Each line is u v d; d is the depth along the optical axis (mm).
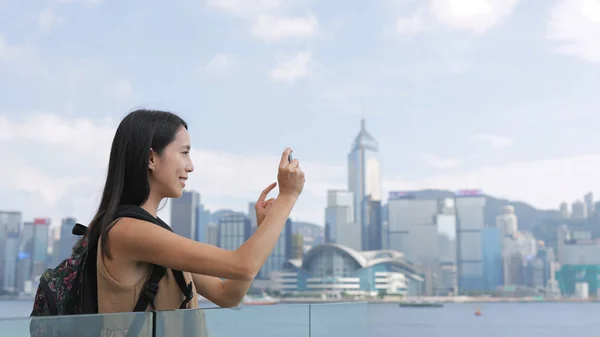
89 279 1312
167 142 1387
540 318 67500
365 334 1684
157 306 1322
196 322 1289
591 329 52656
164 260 1262
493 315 75188
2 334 1017
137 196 1368
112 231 1278
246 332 1381
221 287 1597
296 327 1477
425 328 54500
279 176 1369
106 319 1146
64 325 1089
